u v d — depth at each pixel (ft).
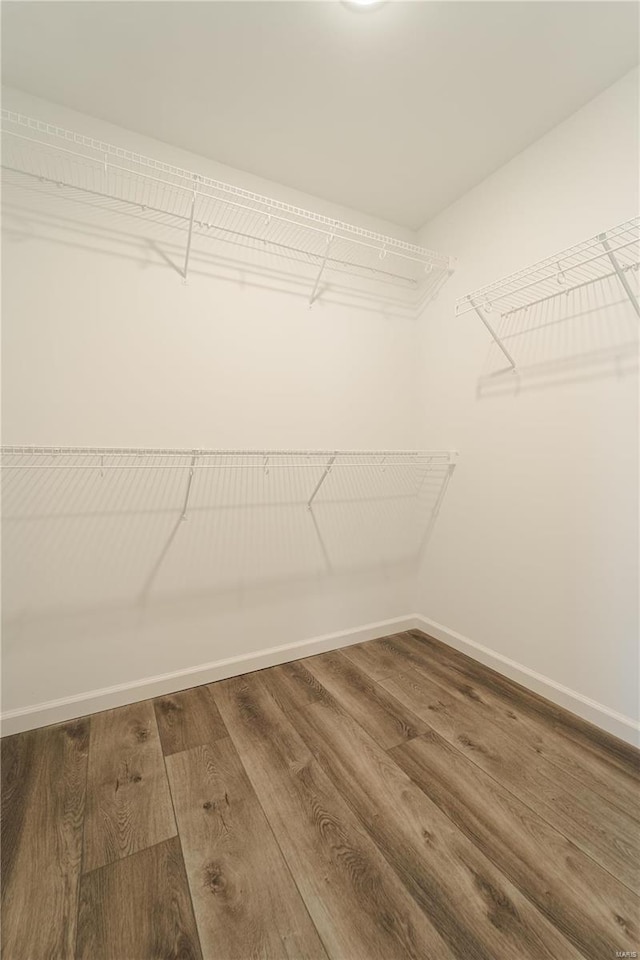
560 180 5.84
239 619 6.80
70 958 2.89
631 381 5.06
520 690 6.28
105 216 5.75
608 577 5.33
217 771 4.58
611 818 3.97
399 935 2.99
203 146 6.25
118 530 5.86
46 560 5.43
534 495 6.27
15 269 5.24
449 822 3.93
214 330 6.50
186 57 4.86
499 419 6.84
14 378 5.24
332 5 4.28
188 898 3.25
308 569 7.45
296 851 3.64
